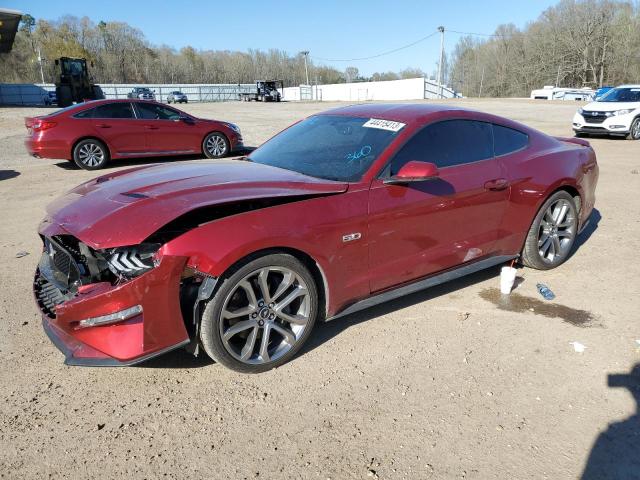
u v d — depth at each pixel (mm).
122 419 2600
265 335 2947
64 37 106688
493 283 4289
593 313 3725
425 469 2264
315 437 2465
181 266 2621
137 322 2611
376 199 3209
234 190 2951
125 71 112688
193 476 2232
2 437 2463
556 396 2773
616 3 79938
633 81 78312
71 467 2283
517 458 2326
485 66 94938
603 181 8469
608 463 2301
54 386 2879
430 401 2732
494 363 3088
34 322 3623
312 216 2955
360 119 3873
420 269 3562
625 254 4953
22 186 8617
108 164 11062
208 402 2730
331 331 3480
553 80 86125
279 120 22312
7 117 25391
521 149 4227
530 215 4184
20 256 5016
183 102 58844
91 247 2664
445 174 3592
